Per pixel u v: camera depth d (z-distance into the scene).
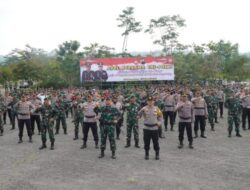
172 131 20.05
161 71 46.00
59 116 19.55
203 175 10.69
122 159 13.05
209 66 60.69
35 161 12.95
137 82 47.41
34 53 74.25
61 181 10.28
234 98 17.72
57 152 14.55
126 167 11.82
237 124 17.77
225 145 15.52
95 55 63.34
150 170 11.37
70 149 15.17
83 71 46.91
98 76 46.69
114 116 13.28
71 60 60.81
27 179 10.55
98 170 11.46
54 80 58.56
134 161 12.68
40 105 16.12
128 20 67.00
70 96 26.88
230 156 13.33
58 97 21.25
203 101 17.53
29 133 17.27
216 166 11.79
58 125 19.81
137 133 15.45
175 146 15.46
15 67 62.41
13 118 22.28
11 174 11.17
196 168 11.55
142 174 10.88
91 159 13.12
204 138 17.39
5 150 15.20
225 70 70.31
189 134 14.91
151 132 12.84
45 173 11.20
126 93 27.11
